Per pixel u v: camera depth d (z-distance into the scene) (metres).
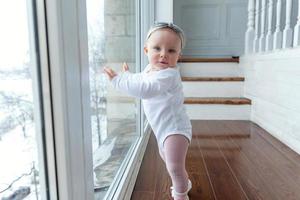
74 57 0.48
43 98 0.44
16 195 0.43
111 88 1.08
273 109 1.99
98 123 0.87
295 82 1.65
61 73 0.44
